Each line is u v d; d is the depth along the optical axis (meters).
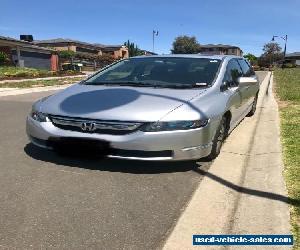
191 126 4.15
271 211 3.48
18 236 3.02
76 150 4.24
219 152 5.16
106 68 5.93
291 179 4.22
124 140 4.05
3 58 34.69
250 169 4.65
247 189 4.00
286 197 3.76
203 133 4.27
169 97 4.50
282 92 13.42
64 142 4.26
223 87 5.27
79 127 4.21
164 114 4.12
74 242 2.95
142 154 4.09
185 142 4.13
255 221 3.31
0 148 5.36
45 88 16.72
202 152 4.35
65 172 4.39
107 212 3.46
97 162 4.70
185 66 5.54
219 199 3.77
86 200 3.69
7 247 2.86
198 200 3.75
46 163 4.68
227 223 3.29
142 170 4.50
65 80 22.91
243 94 6.31
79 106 4.37
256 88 7.87
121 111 4.16
